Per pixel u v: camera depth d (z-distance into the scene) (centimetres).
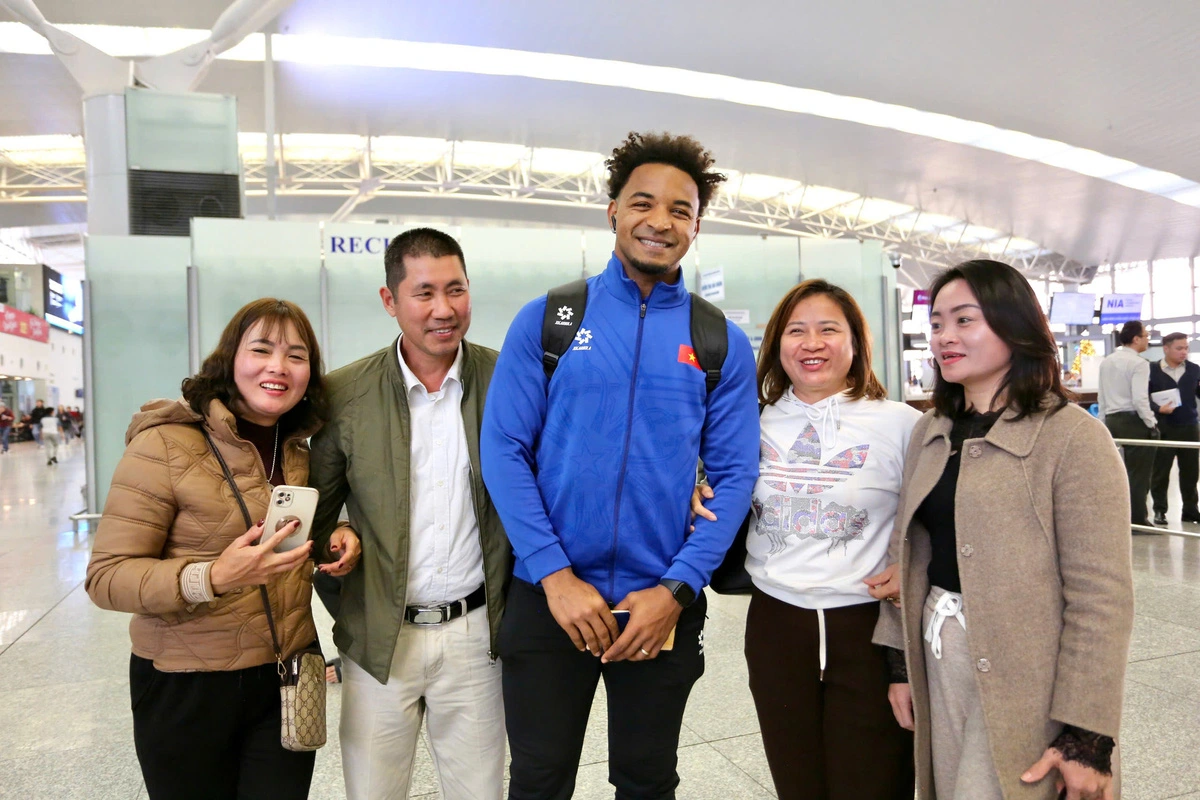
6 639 412
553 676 165
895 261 1068
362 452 175
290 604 164
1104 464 135
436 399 180
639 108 1828
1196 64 1447
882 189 2462
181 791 157
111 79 1089
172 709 154
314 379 173
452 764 185
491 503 178
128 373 831
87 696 333
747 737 289
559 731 166
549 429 162
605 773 265
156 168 929
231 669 155
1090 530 133
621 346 162
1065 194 2489
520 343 164
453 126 1939
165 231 932
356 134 2025
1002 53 1402
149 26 1312
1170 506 789
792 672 175
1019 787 133
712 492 166
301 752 166
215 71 1549
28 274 3525
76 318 4106
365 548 175
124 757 276
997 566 140
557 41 1396
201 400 157
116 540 147
